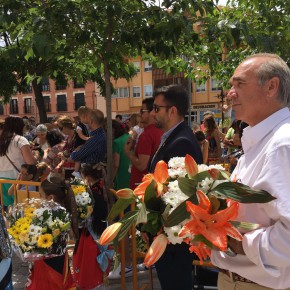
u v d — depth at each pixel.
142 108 4.25
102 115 5.03
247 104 1.75
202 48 4.87
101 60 4.55
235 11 4.45
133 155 4.38
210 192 1.61
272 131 1.68
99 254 3.69
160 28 3.82
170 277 2.69
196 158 2.81
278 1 4.32
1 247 1.99
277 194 1.51
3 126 5.36
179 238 1.64
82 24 4.14
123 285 3.66
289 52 4.25
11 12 3.62
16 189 4.57
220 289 1.94
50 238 3.02
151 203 1.74
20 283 4.11
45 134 7.55
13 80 18.78
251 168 1.69
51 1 3.68
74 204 3.44
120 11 3.69
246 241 1.59
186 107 2.97
